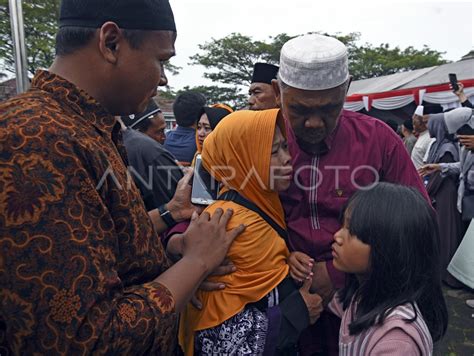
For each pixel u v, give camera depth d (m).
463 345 2.90
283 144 1.32
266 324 1.20
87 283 0.78
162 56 1.02
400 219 1.13
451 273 3.74
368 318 1.13
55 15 13.52
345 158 1.50
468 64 10.06
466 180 3.69
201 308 1.22
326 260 1.49
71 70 0.97
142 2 0.95
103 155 0.91
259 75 2.71
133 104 1.04
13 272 0.76
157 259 1.04
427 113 4.66
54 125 0.83
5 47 12.02
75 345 0.76
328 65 1.29
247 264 1.22
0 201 0.76
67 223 0.78
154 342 0.89
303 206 1.52
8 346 0.83
